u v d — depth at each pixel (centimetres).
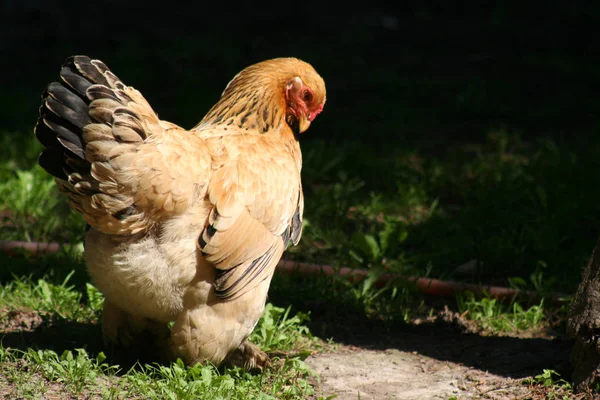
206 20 2211
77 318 753
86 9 2128
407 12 2430
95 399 578
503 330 819
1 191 1084
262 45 2066
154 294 596
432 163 1314
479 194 1171
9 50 1909
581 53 2147
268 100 693
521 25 2317
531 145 1507
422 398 641
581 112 1736
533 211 1112
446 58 2083
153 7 2220
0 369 614
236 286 606
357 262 963
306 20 2294
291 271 923
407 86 1831
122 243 580
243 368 655
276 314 775
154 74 1794
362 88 1820
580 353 648
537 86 1898
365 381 675
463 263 1002
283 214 639
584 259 972
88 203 555
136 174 543
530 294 877
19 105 1552
